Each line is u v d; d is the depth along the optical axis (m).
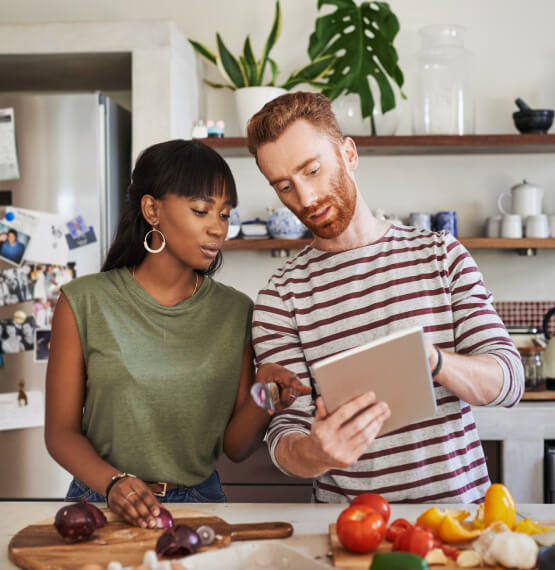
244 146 2.65
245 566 0.93
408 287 1.28
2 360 2.55
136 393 1.28
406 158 2.91
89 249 2.56
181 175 1.27
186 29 2.97
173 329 1.33
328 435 0.98
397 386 0.99
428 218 2.73
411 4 2.93
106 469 1.19
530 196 2.73
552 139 2.59
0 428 2.54
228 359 1.34
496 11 2.91
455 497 1.22
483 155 2.90
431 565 0.90
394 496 1.24
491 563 0.89
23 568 0.95
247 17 2.96
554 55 2.90
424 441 1.24
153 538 1.02
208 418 1.32
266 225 2.73
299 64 2.95
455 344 1.26
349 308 1.30
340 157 1.25
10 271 2.56
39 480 2.54
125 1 2.98
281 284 1.37
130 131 2.88
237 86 2.79
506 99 2.91
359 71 2.69
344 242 1.33
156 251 1.33
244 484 2.25
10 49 2.55
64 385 1.30
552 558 0.86
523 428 2.22
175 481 1.29
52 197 2.56
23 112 2.57
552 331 2.88
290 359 1.32
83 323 1.31
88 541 1.01
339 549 0.96
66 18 2.99
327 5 2.93
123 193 2.80
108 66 2.74
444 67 2.66
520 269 2.89
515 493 2.22
